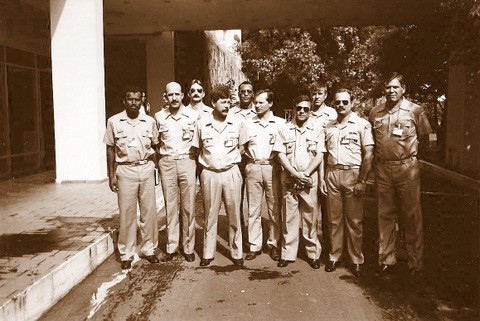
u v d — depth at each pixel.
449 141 17.41
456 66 16.78
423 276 5.82
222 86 6.20
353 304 5.00
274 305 4.99
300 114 6.05
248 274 5.95
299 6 15.91
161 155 6.43
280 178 6.52
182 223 6.52
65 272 5.35
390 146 5.69
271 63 25.62
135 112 6.12
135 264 6.41
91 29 11.27
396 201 5.88
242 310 4.87
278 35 25.83
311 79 25.28
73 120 11.39
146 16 16.78
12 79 14.09
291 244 6.26
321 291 5.37
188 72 21.72
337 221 5.99
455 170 15.93
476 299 5.11
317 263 6.16
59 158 11.48
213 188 6.20
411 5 15.85
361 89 25.66
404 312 4.80
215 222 6.30
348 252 5.96
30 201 9.13
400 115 5.65
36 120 15.43
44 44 15.67
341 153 5.85
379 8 16.33
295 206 6.19
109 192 10.11
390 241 5.85
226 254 6.80
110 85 20.34
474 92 15.35
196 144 6.27
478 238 7.48
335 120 6.01
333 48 26.75
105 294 5.37
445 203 10.52
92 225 7.24
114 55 20.34
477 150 15.04
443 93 21.58
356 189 5.78
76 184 11.28
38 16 15.23
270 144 6.50
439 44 18.98
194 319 4.68
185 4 15.32
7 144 13.84
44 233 6.74
